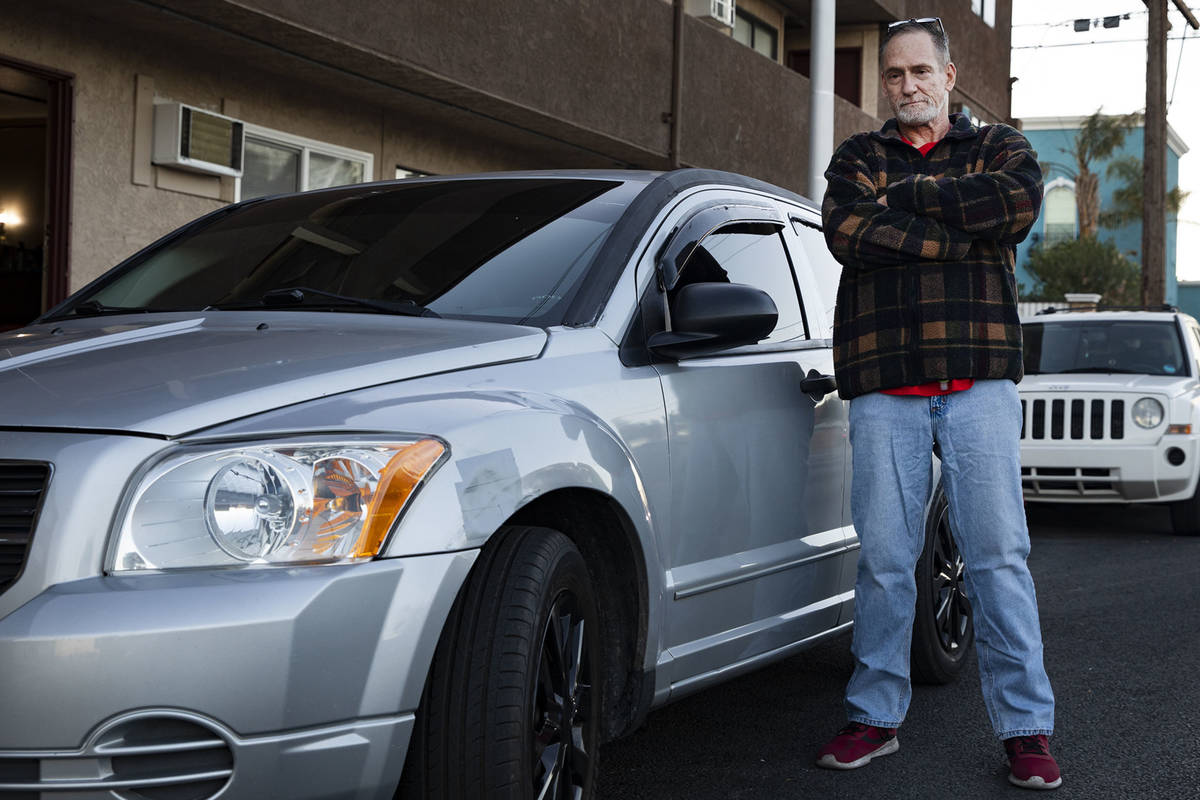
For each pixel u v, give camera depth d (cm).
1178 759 382
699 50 1416
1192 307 6094
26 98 946
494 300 318
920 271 351
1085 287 3744
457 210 364
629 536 296
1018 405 359
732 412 346
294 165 1045
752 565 352
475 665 244
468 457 245
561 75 1174
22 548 218
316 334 284
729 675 350
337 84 1044
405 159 1169
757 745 395
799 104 1653
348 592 220
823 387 393
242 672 211
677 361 323
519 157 1337
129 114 882
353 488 228
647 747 392
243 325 300
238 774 213
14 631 207
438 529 234
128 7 821
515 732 246
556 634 271
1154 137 2138
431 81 1030
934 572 453
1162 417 903
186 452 225
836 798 346
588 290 317
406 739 229
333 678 219
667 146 1354
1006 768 373
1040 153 4862
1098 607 632
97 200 862
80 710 205
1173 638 557
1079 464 913
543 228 342
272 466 224
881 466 362
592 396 292
